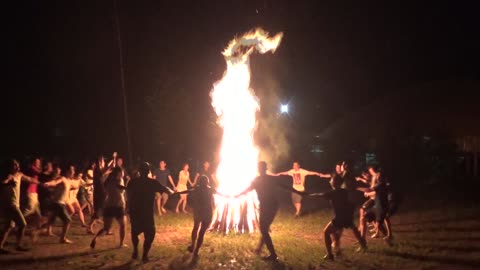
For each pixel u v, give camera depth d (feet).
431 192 79.77
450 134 95.61
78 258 36.06
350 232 47.24
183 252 38.06
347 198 35.24
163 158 98.02
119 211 38.96
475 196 73.41
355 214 58.59
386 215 39.55
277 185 35.29
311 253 37.32
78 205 49.11
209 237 44.24
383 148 96.07
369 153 101.40
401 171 92.68
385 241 41.75
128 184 34.83
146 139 97.40
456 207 62.80
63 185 41.39
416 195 76.89
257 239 43.45
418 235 44.62
